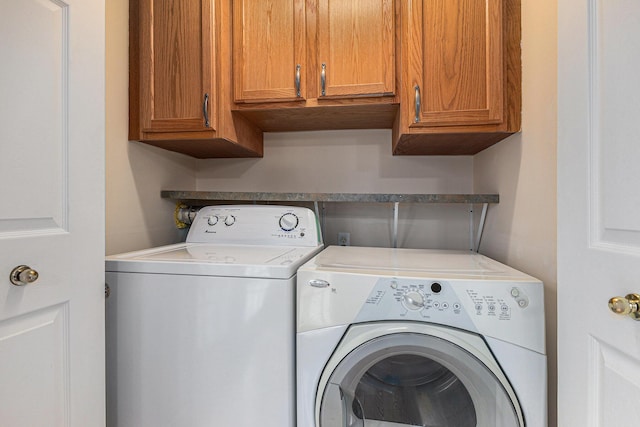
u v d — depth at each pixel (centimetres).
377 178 171
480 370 78
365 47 119
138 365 95
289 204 175
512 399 77
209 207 151
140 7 127
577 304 65
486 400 78
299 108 127
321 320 87
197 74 124
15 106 66
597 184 60
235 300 90
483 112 109
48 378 73
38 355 70
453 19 110
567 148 68
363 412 91
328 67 121
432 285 82
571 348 66
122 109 126
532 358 77
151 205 145
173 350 94
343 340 85
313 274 88
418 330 81
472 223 163
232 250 124
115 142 124
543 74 92
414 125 113
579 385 64
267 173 180
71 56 78
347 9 120
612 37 56
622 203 54
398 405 91
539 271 93
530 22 100
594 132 61
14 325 66
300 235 138
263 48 126
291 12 124
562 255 70
